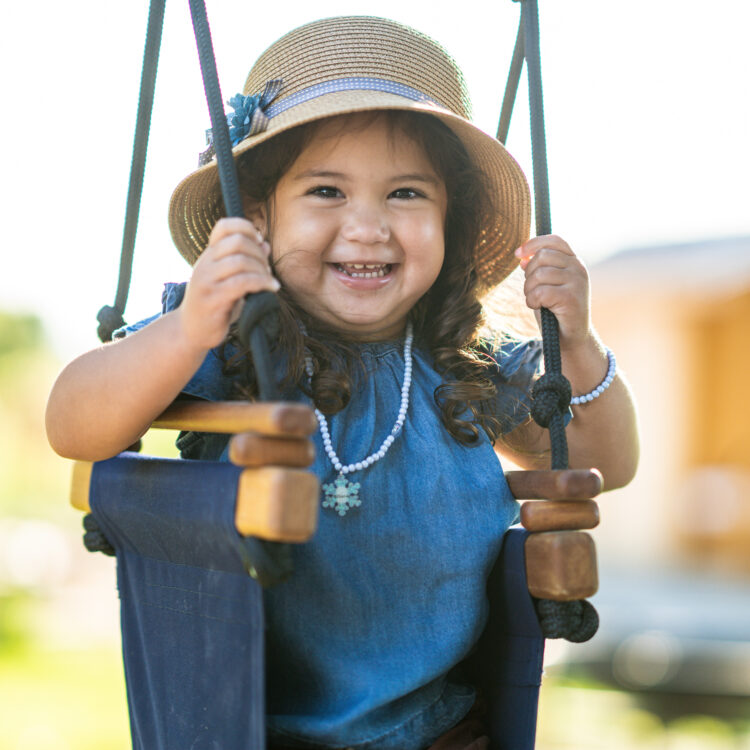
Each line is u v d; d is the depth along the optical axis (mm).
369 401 1400
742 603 8508
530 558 1311
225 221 1096
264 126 1371
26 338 17406
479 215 1596
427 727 1312
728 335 10906
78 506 1330
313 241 1363
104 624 8555
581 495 1257
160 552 1201
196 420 1136
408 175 1388
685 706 5023
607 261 10875
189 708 1141
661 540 10891
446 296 1562
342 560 1285
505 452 1677
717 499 10750
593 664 5371
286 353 1370
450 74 1485
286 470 979
